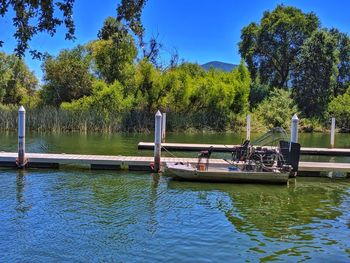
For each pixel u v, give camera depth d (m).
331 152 24.19
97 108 38.88
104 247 8.35
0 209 10.84
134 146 25.39
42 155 17.62
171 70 43.19
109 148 24.08
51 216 10.33
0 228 9.37
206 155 15.78
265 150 15.53
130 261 7.68
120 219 10.20
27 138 28.94
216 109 42.00
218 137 34.19
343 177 16.41
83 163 16.95
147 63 40.16
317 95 49.44
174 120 39.09
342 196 13.20
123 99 39.78
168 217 10.44
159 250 8.21
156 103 40.41
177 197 12.59
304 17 54.19
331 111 47.44
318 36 49.94
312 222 10.26
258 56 55.97
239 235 9.15
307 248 8.45
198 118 40.31
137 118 37.25
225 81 43.12
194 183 14.62
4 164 17.03
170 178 15.39
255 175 14.70
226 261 7.71
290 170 14.92
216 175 14.72
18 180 14.51
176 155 22.00
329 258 7.96
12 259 7.72
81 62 46.62
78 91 46.22
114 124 36.44
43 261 7.66
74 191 13.05
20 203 11.46
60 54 46.69
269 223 10.11
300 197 12.95
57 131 35.12
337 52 49.88
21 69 53.75
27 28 5.84
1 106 41.25
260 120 44.16
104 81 43.81
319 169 16.41
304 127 45.16
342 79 54.88
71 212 10.70
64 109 37.78
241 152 15.70
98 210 10.95
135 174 16.08
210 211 11.09
